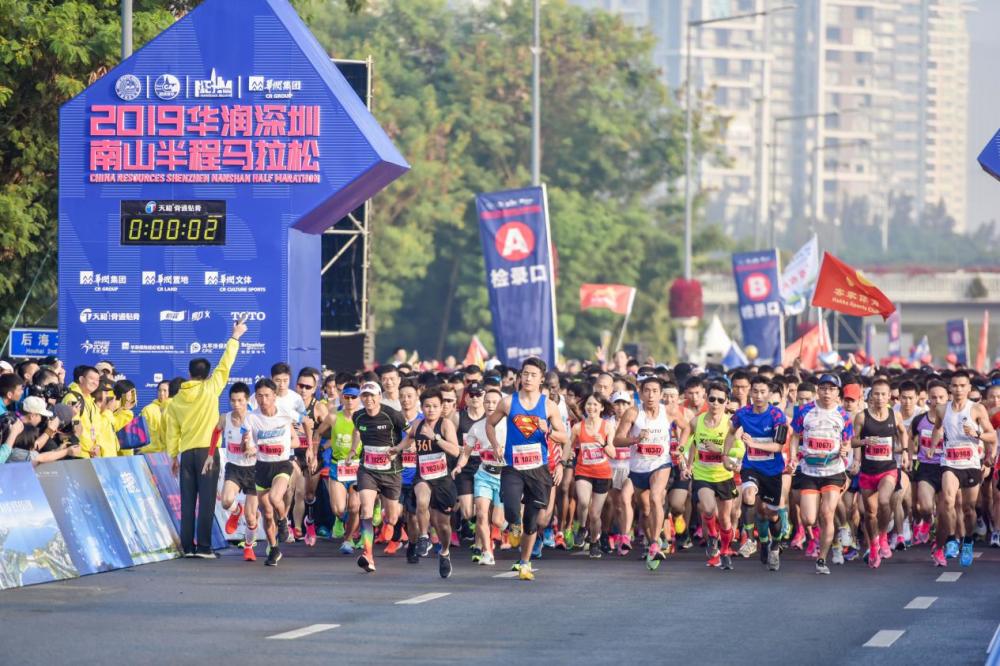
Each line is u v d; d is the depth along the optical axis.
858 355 77.12
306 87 37.88
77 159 38.34
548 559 32.06
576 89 148.50
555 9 149.50
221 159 38.00
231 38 38.03
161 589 26.33
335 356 57.66
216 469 31.73
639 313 146.00
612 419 32.44
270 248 37.88
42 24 45.59
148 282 38.12
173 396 33.44
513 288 45.56
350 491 32.53
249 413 30.28
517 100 147.38
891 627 22.47
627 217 144.50
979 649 20.50
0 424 27.31
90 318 38.22
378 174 38.62
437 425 28.86
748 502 29.72
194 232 38.03
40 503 27.44
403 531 34.75
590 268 137.62
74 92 46.34
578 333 137.62
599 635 21.53
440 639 21.09
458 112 141.12
